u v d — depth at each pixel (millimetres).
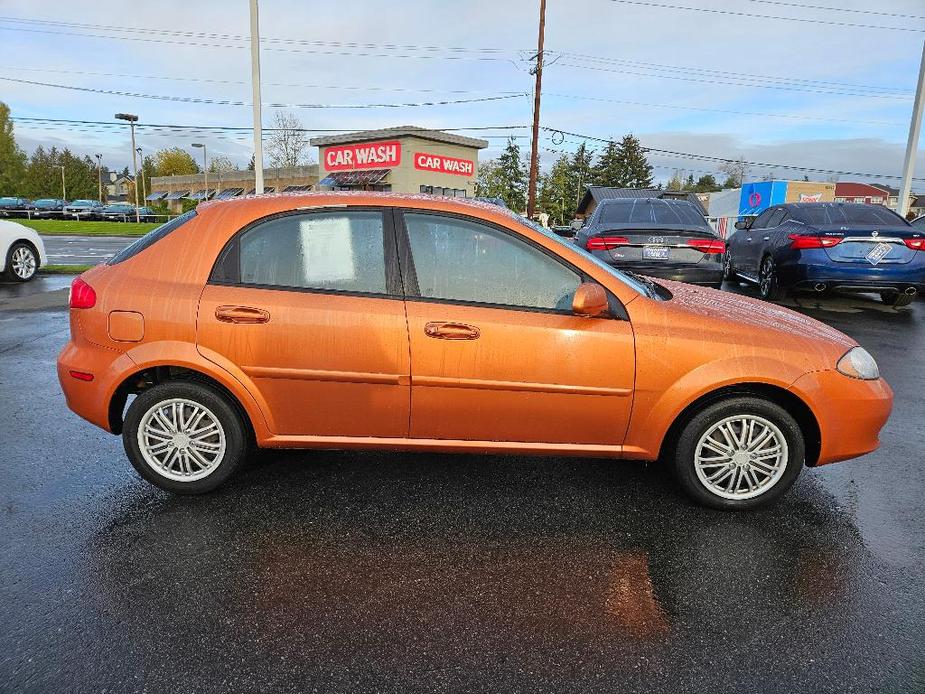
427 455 4047
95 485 3572
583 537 3094
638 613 2520
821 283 8672
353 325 3168
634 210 9094
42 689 2076
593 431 3279
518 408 3232
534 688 2127
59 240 25297
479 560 2885
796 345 3230
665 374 3176
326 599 2584
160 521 3188
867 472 3873
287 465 3869
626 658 2270
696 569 2828
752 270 10570
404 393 3225
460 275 3240
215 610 2500
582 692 2109
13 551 2889
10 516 3213
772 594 2650
